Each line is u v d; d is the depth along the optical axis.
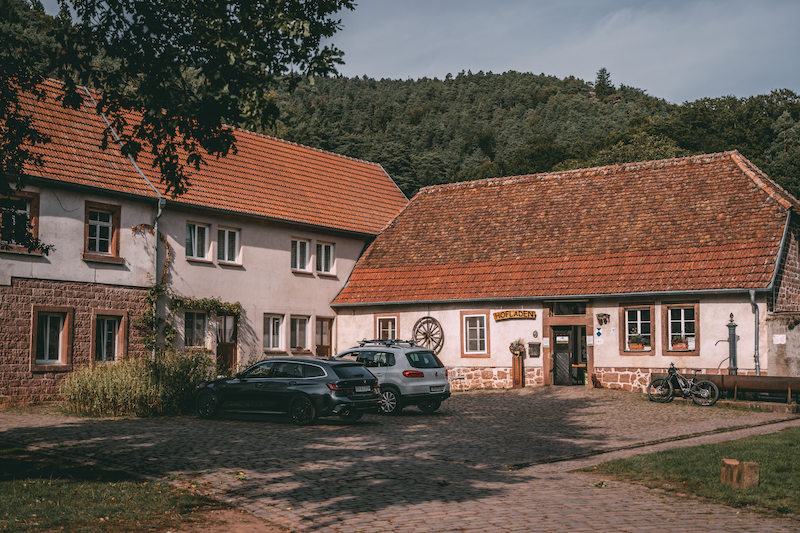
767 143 71.44
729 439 16.22
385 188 37.78
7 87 12.13
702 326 25.27
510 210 32.41
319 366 18.66
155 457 13.64
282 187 32.16
